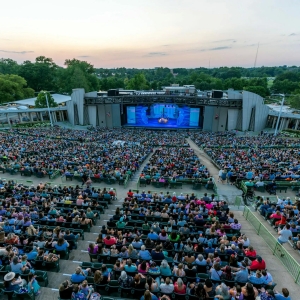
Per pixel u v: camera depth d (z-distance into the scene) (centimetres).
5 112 6059
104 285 919
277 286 1082
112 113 6838
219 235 1303
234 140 4875
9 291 880
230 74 19262
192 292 876
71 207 1738
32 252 1110
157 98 6569
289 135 5728
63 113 7288
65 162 2836
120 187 2370
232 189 2341
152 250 1088
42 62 11488
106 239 1198
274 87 12669
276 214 1573
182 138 5203
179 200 1817
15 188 1934
